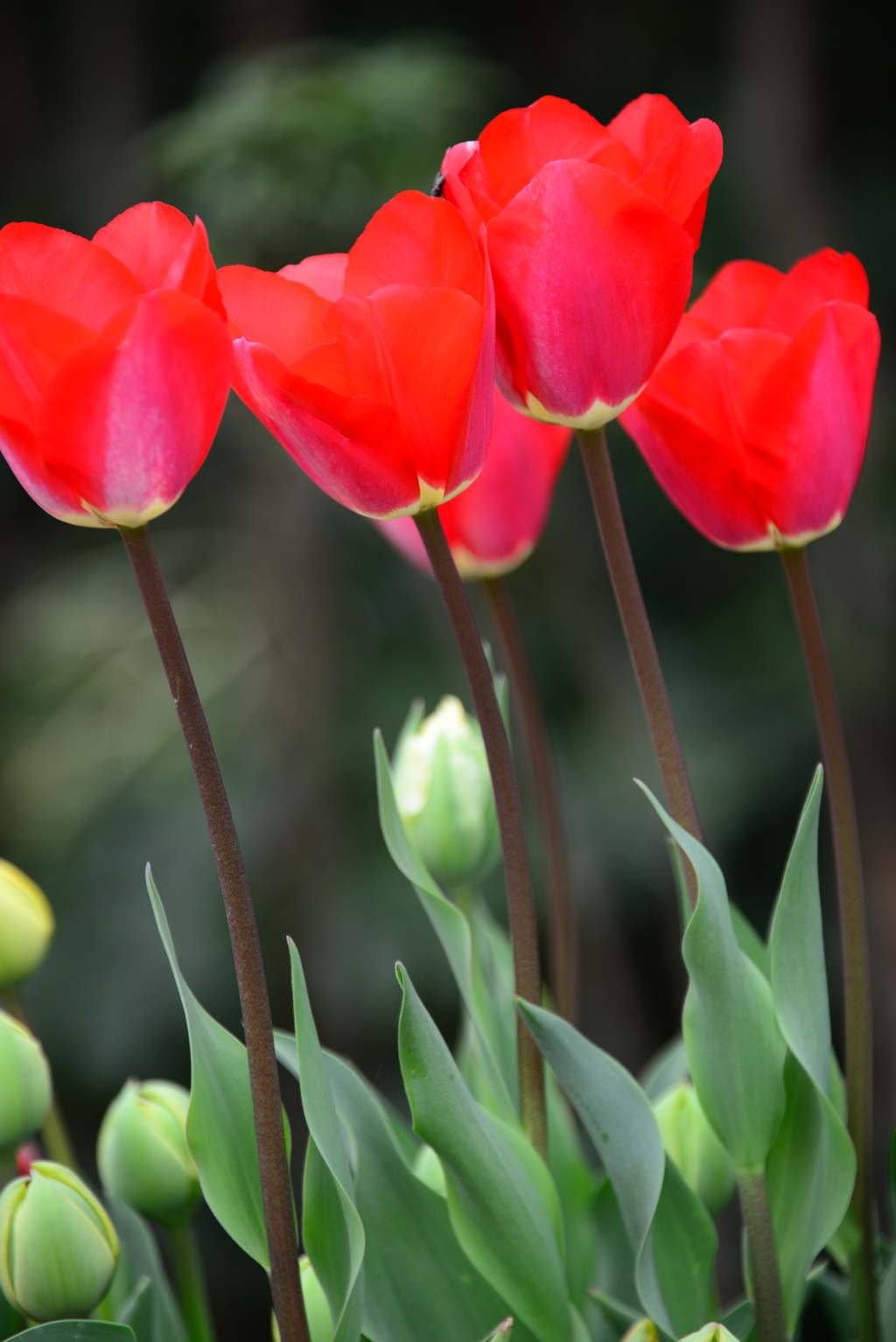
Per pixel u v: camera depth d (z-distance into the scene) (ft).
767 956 3.93
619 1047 16.83
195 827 17.54
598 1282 3.98
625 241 3.62
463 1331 3.75
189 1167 3.91
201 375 3.53
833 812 3.77
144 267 3.62
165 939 3.68
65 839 18.31
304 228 13.94
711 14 19.40
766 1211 3.72
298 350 3.65
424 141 13.76
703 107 18.90
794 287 3.80
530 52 19.42
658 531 17.51
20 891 4.04
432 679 16.79
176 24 19.19
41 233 3.56
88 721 19.30
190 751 3.57
